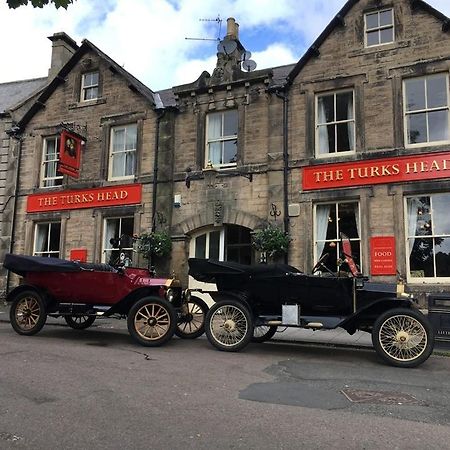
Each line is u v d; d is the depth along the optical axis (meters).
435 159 12.34
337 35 14.02
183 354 8.29
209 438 4.25
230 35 16.08
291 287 8.84
